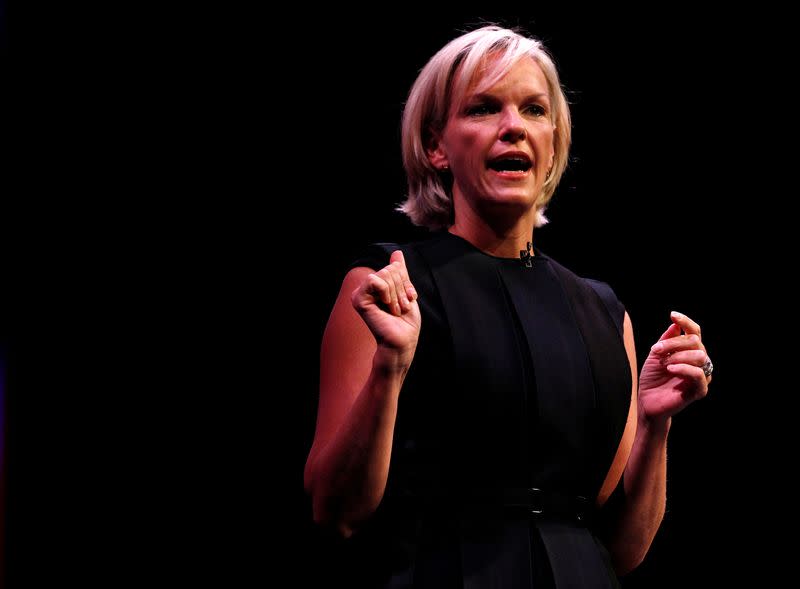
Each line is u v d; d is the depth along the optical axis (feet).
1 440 30.25
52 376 30.37
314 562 29.48
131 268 30.22
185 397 30.35
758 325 28.55
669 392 12.65
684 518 28.50
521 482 11.55
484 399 11.58
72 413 30.32
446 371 11.75
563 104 13.75
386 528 11.39
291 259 29.73
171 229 30.09
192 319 30.27
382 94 28.60
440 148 13.55
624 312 13.73
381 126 28.68
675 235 28.73
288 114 29.22
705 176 28.66
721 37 28.19
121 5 28.96
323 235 29.60
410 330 10.62
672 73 28.45
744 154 28.58
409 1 28.25
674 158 28.73
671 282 28.73
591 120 28.71
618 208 28.91
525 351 12.06
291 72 29.01
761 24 28.04
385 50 28.53
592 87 28.55
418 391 11.78
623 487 13.01
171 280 30.25
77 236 30.14
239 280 30.12
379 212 29.14
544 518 11.54
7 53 28.99
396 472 11.59
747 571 27.99
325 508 11.25
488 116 12.90
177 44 29.07
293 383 30.25
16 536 29.86
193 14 28.91
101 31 29.07
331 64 28.84
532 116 13.02
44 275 30.25
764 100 28.32
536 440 11.71
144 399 30.37
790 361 28.25
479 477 11.48
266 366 30.25
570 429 11.86
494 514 11.33
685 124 28.66
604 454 12.25
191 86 29.25
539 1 27.96
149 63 29.17
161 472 30.30
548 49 28.19
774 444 28.35
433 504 11.32
